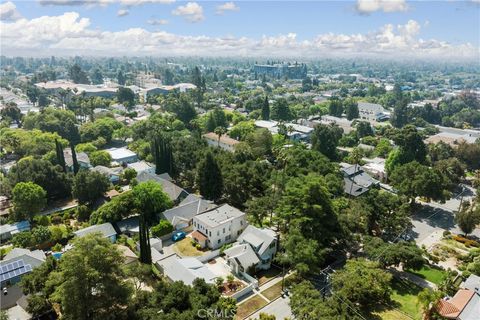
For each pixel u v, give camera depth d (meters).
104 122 162.00
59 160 111.56
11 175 99.44
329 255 76.38
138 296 53.16
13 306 60.12
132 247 75.62
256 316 58.25
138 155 138.88
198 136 149.62
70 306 45.59
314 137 141.62
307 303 52.81
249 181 96.50
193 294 52.19
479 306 56.38
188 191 111.25
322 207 72.38
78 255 45.59
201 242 78.94
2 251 74.38
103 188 98.50
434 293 55.81
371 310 59.53
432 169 99.75
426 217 96.75
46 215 90.56
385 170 122.81
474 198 102.12
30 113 172.25
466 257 74.31
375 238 73.56
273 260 73.31
